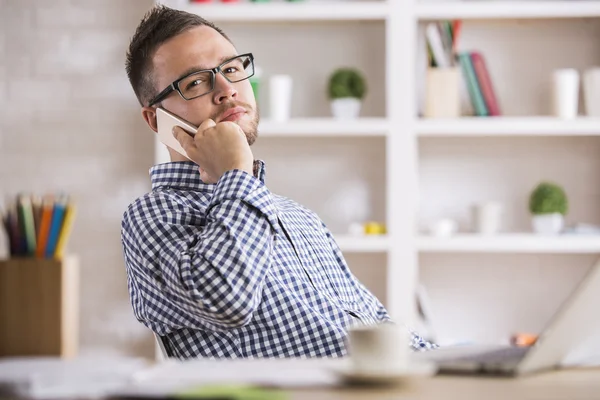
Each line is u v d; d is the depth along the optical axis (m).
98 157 3.80
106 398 0.82
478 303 3.73
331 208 3.76
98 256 3.78
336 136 3.76
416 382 0.96
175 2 3.58
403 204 3.51
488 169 3.75
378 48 3.76
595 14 3.54
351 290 1.95
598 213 3.72
